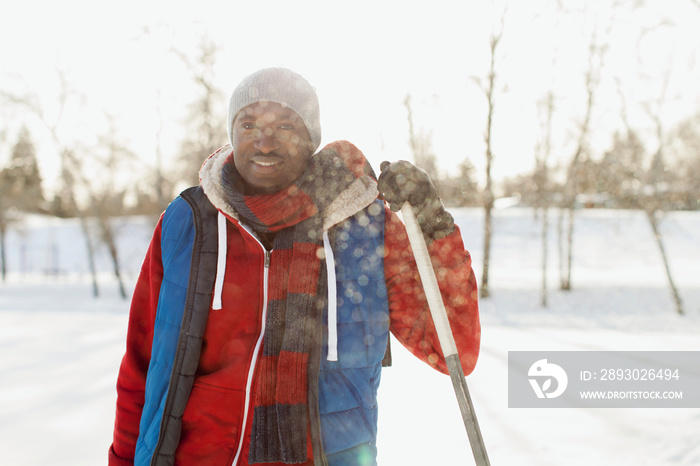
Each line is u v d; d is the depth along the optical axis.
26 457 3.40
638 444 3.39
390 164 1.18
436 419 4.11
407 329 1.26
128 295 21.70
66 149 20.56
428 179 1.17
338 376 1.14
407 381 5.48
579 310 15.41
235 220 1.18
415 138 17.02
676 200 15.73
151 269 1.30
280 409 1.09
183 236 1.24
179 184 20.70
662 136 15.71
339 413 1.12
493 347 7.89
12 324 10.98
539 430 3.79
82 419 4.25
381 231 1.23
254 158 1.16
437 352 1.25
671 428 3.70
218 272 1.18
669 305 15.37
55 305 17.59
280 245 1.17
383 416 4.22
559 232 18.48
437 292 1.14
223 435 1.14
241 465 1.13
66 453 3.48
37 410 4.50
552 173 18.61
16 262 41.53
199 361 1.18
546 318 13.87
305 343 1.11
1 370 6.19
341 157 1.21
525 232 32.19
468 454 3.33
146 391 1.21
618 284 18.41
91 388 5.29
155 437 1.14
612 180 16.56
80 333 9.43
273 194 1.15
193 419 1.15
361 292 1.18
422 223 1.19
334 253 1.18
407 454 3.35
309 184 1.19
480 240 31.84
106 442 3.71
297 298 1.13
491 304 16.44
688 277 21.48
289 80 1.18
